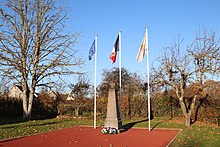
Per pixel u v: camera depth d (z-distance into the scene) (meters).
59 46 28.64
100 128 20.83
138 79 43.88
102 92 36.78
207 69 20.66
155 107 30.27
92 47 21.06
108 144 13.35
